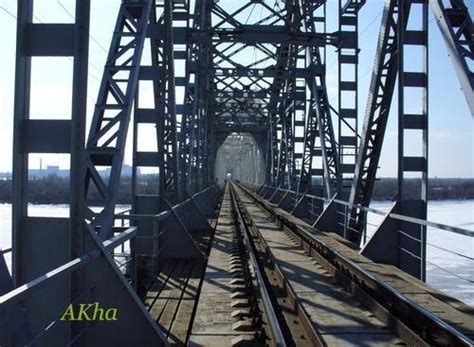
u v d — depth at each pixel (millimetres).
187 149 21625
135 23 8156
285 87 31125
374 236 9930
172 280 8656
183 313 6590
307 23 21031
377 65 10820
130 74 7648
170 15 11609
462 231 6371
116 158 6625
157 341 4691
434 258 14125
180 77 17578
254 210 26594
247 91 34812
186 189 16688
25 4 4582
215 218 21594
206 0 23641
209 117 40625
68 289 4539
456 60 7645
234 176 172875
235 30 17984
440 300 7133
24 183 4602
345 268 9305
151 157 11305
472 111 7219
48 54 4598
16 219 4504
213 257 10422
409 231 9852
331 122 20047
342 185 17797
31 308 4543
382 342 5496
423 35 9781
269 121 43375
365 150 11617
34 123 4582
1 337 3537
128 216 8375
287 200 26297
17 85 4500
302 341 5754
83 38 4559
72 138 4516
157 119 11352
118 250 10195
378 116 11414
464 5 8047
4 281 4270
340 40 18375
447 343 5328
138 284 8305
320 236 13727
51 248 4609
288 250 12273
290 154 29531
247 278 8023
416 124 9773
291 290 7707
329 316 6484
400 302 6691
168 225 10711
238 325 5652
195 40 17859
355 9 18312
